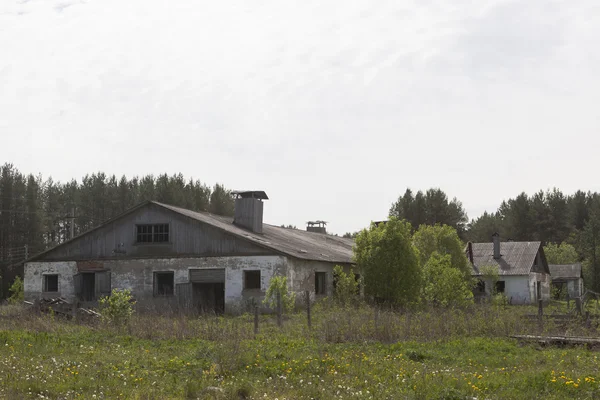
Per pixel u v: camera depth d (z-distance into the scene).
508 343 17.66
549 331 19.95
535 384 12.03
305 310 31.19
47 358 14.70
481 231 88.06
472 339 18.41
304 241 43.06
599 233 73.31
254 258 33.22
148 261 35.16
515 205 87.06
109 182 83.62
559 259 71.69
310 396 11.43
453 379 12.43
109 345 17.47
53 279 37.28
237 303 33.12
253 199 38.62
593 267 72.31
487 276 47.56
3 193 66.62
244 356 14.49
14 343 16.89
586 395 11.40
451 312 22.73
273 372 13.34
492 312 22.78
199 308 34.19
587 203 87.00
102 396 11.05
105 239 36.16
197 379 12.68
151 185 81.06
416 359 15.51
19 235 67.00
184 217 34.81
